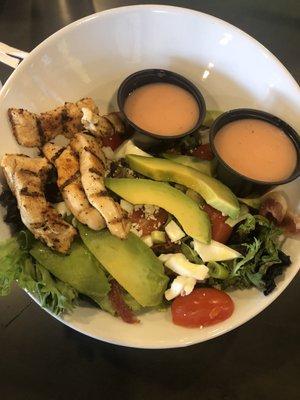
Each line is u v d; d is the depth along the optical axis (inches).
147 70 9.3
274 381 8.0
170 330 7.7
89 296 7.7
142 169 8.5
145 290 7.7
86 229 7.8
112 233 7.8
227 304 7.8
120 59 9.5
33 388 7.7
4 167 7.6
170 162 8.6
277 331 8.4
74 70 9.2
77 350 8.0
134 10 8.9
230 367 8.1
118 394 7.7
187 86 9.4
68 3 12.1
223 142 8.9
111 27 9.0
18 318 8.2
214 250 8.1
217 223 8.3
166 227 8.2
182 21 9.1
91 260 7.6
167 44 9.5
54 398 7.6
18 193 7.5
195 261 8.2
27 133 8.2
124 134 9.3
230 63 9.4
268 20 12.3
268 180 8.5
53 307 7.2
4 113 8.1
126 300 7.8
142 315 7.9
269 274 7.9
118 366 8.0
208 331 7.6
